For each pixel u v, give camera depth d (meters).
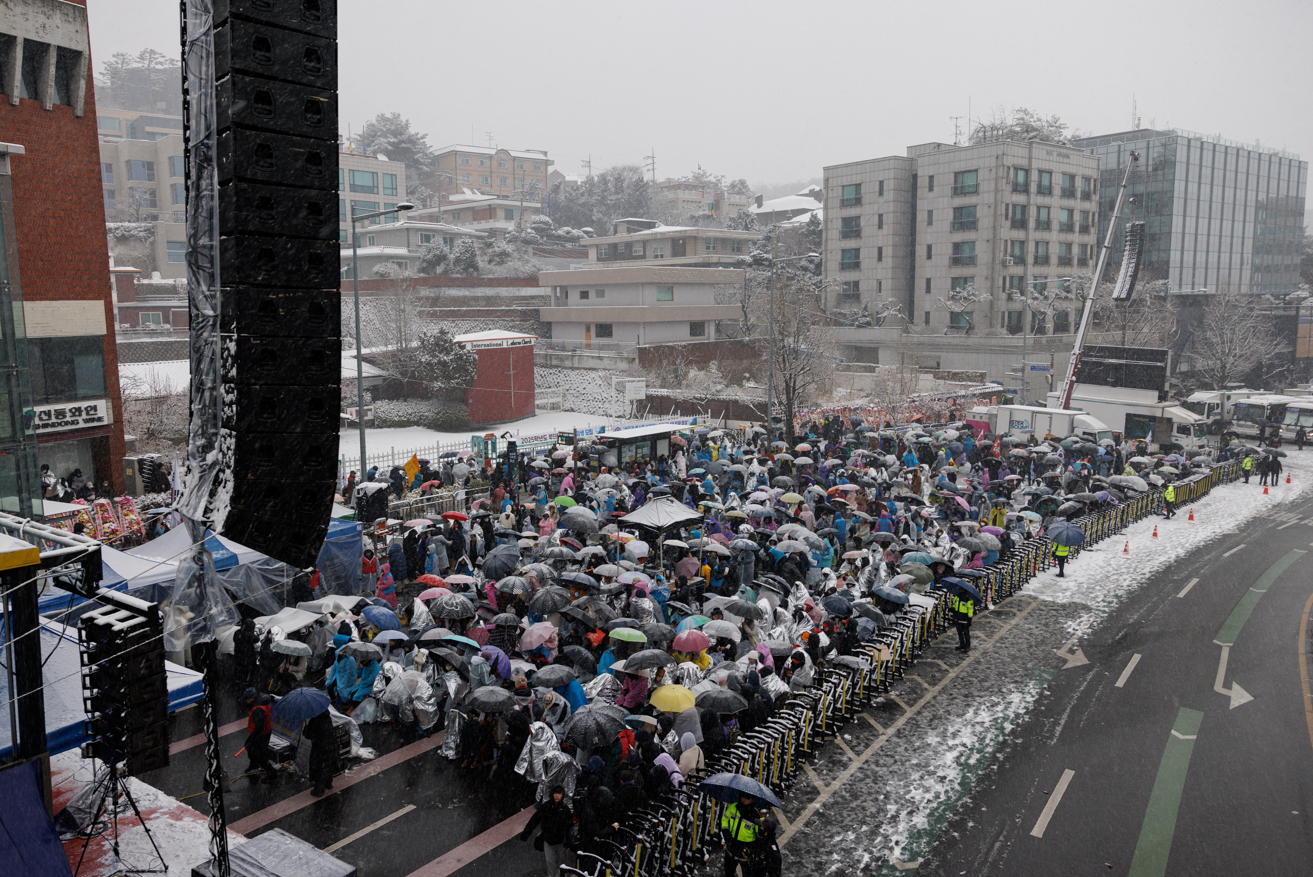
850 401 56.81
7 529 9.55
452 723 13.09
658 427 36.09
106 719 8.13
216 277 5.43
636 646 14.55
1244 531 29.98
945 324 78.44
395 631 14.55
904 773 13.26
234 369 5.31
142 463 30.12
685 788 11.00
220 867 6.92
